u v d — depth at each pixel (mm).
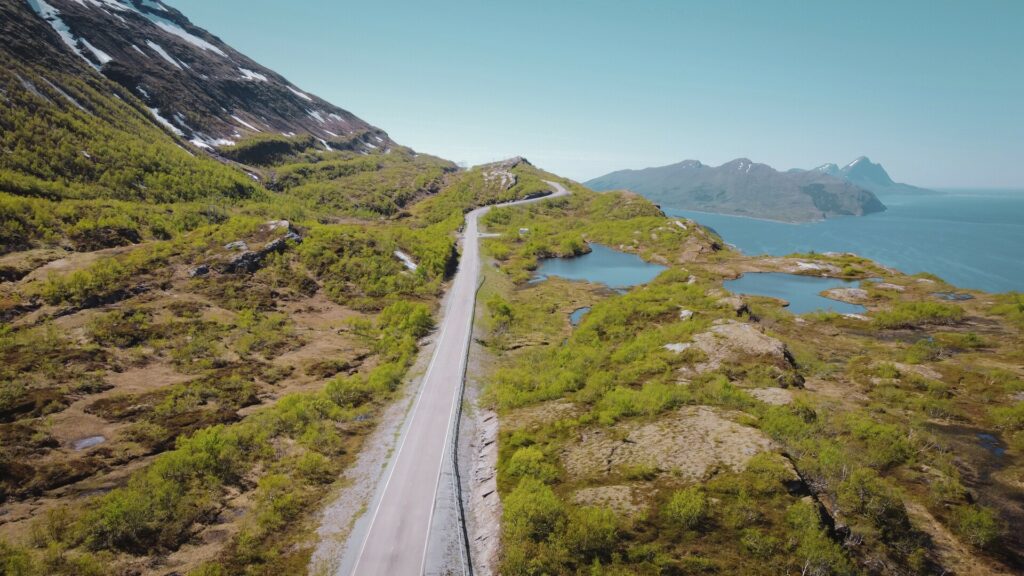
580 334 75625
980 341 70125
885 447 39938
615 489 33531
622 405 46719
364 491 36938
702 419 41938
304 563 29484
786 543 27031
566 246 143500
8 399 42344
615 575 26078
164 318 64812
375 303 84375
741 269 126688
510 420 47812
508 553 28609
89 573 26359
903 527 30578
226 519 33188
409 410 50188
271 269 84250
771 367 55000
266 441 42781
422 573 28688
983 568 28766
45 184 92125
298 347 66125
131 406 46000
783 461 33375
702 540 28047
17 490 33031
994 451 42562
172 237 94062
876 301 97125
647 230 156250
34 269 67250
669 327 71000
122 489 33969
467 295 94562
